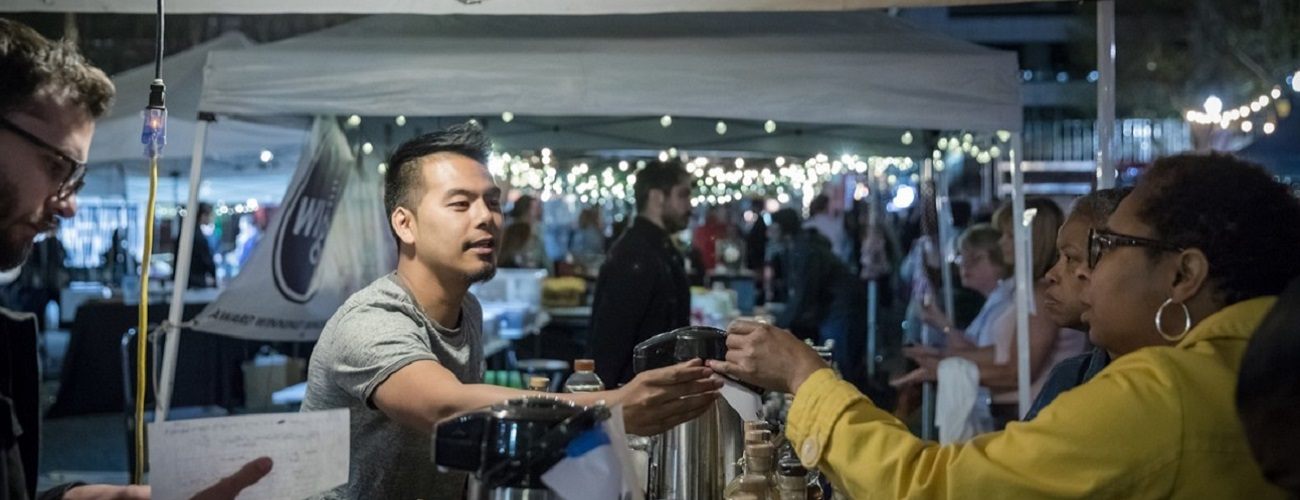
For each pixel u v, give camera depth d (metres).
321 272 5.00
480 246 2.30
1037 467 1.59
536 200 8.73
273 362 6.85
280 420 1.75
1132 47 11.77
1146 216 1.72
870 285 7.77
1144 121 10.52
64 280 11.74
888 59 4.14
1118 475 1.55
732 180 8.34
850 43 4.27
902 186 8.70
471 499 1.59
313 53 4.23
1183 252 1.68
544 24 4.42
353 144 5.32
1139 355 1.64
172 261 10.86
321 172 4.93
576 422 1.52
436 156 2.31
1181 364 1.59
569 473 1.50
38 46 1.71
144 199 9.30
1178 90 11.52
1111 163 3.83
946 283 6.75
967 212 7.34
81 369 7.98
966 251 5.13
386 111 4.22
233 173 7.71
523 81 4.21
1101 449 1.56
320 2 3.67
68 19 5.26
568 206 10.86
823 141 6.60
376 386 2.09
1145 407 1.56
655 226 4.70
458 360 2.36
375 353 2.11
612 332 4.62
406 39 4.35
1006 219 4.95
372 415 2.21
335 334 2.21
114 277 11.67
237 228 12.12
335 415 1.80
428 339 2.26
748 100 4.18
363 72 4.21
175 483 1.66
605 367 4.63
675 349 2.04
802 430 1.84
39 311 11.42
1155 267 1.71
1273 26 9.95
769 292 9.20
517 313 7.17
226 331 4.56
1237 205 1.67
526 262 8.51
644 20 4.38
